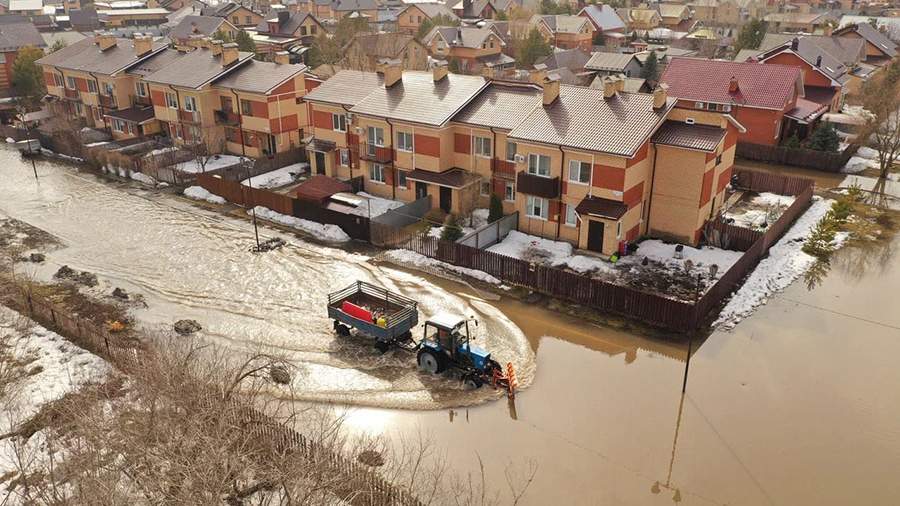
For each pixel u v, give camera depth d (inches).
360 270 1391.5
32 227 1637.6
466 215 1636.3
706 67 2416.3
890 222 1656.0
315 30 4040.4
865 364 1048.2
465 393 976.3
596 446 868.6
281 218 1667.1
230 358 1037.2
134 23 5570.9
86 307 1224.8
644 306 1165.1
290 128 2196.1
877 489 797.2
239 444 713.0
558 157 1424.7
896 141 1990.7
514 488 793.6
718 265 1375.5
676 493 789.2
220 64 2253.9
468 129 1635.1
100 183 1996.8
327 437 753.0
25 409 890.7
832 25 4552.2
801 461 842.8
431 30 3937.0
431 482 789.2
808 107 2375.7
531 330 1155.9
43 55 3009.4
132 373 838.5
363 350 1085.1
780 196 1817.2
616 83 1477.6
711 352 1083.9
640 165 1413.6
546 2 5516.7
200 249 1501.0
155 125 2410.2
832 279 1337.4
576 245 1478.8
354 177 1881.2
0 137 2546.8
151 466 619.2
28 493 666.8
